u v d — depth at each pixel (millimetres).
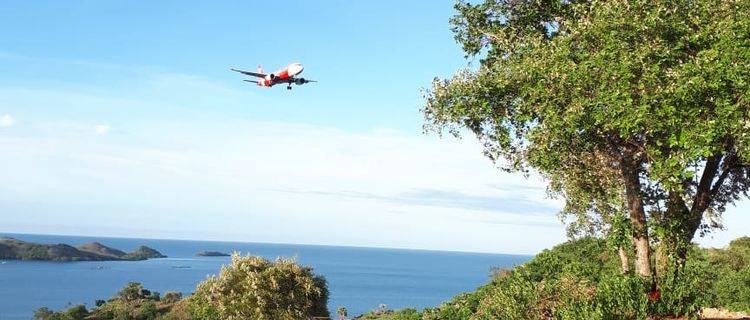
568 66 15477
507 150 18812
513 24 20281
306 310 32750
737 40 13883
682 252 16984
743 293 23938
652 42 14953
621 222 17062
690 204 17375
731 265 35219
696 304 15586
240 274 32906
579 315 14969
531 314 16266
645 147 15586
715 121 13305
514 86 17219
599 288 15742
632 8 15531
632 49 15383
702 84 13320
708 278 24203
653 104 14180
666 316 15609
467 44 20953
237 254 33812
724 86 13594
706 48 14695
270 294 31812
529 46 17953
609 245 17469
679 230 16609
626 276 16125
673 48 14625
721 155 16641
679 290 15641
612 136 16656
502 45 19312
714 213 19906
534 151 17656
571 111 15289
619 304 15141
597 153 18672
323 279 34469
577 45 16453
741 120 13203
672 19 14969
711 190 17500
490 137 18812
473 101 17641
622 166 17312
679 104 13828
